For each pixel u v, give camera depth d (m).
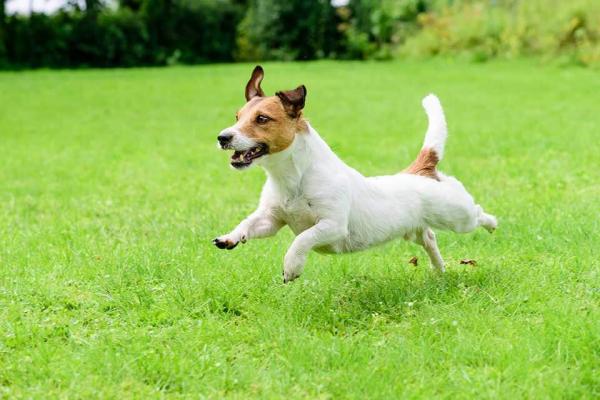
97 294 5.50
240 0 47.41
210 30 44.50
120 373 4.24
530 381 4.03
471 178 9.79
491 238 6.92
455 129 14.97
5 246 6.91
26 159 13.23
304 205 5.11
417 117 17.39
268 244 6.75
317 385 4.09
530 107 18.11
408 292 5.44
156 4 43.22
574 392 3.94
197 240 6.94
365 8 41.56
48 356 4.46
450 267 6.25
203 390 4.10
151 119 19.11
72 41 41.88
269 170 5.11
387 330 4.86
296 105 4.96
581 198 8.29
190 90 26.47
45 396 4.01
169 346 4.63
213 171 11.20
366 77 28.88
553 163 10.50
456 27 35.31
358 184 5.37
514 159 11.12
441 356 4.41
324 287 5.67
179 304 5.30
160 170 11.61
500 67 30.52
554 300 5.14
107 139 15.70
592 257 6.10
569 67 28.75
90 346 4.59
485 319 4.88
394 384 4.09
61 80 31.70
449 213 5.79
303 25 42.81
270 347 4.61
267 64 39.50
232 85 27.75
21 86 29.06
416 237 5.90
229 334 4.81
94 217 8.41
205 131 16.58
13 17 40.97
